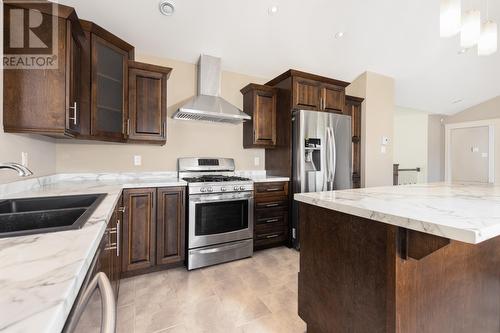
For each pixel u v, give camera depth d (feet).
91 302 1.87
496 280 4.65
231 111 9.13
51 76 5.17
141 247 7.27
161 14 7.61
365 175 12.16
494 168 16.65
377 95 12.58
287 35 9.16
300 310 4.90
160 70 8.21
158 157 9.43
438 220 2.71
